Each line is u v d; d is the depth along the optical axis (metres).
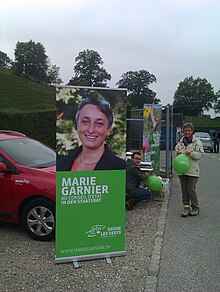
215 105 113.06
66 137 4.34
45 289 3.84
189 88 111.81
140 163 8.02
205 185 10.62
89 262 4.56
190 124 6.88
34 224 5.38
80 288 3.88
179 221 6.62
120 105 4.52
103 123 4.45
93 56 88.94
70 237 4.50
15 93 77.31
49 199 5.27
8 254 4.83
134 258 4.73
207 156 21.84
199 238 5.62
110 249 4.70
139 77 78.69
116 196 4.65
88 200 4.53
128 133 13.60
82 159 4.45
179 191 9.77
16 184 5.46
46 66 112.19
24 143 6.47
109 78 90.25
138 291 3.83
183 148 6.92
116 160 4.59
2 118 15.36
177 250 5.09
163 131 21.69
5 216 5.59
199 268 4.46
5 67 120.94
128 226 6.23
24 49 108.75
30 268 4.38
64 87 4.28
